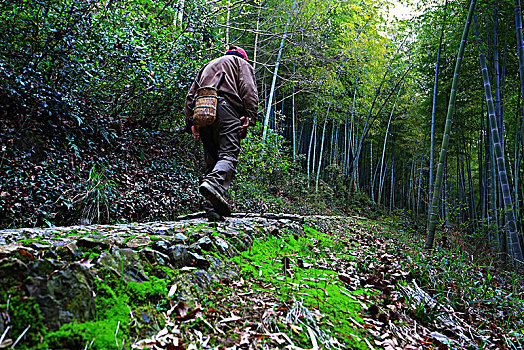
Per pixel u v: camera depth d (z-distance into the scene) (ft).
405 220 44.11
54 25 12.56
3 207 10.09
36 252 4.31
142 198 14.57
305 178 46.57
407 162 76.74
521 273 18.71
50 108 12.48
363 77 50.16
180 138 19.77
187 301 4.80
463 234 24.77
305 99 54.49
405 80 51.34
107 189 12.74
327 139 68.54
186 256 5.77
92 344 3.35
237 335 4.46
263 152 27.37
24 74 11.98
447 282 10.80
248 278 6.49
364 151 74.90
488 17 23.98
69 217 11.66
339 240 14.89
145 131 17.37
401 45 43.52
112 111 16.61
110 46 14.26
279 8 35.01
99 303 3.85
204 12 21.88
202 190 8.45
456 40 28.78
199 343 4.10
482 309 9.82
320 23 35.14
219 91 9.21
